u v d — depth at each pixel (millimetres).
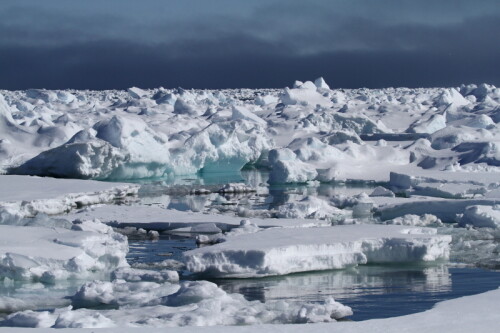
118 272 19156
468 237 25844
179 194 38625
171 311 15125
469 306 14234
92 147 42438
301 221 27109
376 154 48688
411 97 108812
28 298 17109
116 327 12805
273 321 14820
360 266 21203
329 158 47219
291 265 19906
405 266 21219
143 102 85500
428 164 45656
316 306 15406
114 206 31016
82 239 20844
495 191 33906
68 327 13320
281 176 43875
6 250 19484
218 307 15164
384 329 12469
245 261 19438
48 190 33281
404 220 28344
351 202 33062
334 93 96000
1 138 47031
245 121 55062
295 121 66688
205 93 108062
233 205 34625
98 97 125938
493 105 76438
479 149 44656
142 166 45719
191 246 24047
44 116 58969
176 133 53094
